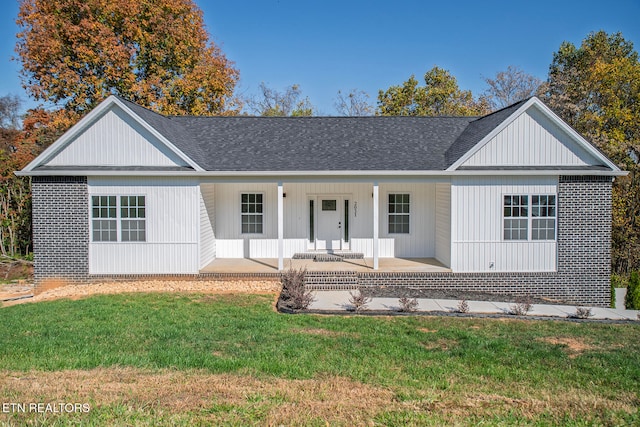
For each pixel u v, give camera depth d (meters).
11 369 7.35
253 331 9.86
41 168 15.12
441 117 19.75
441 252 16.91
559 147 15.23
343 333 9.98
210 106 32.75
